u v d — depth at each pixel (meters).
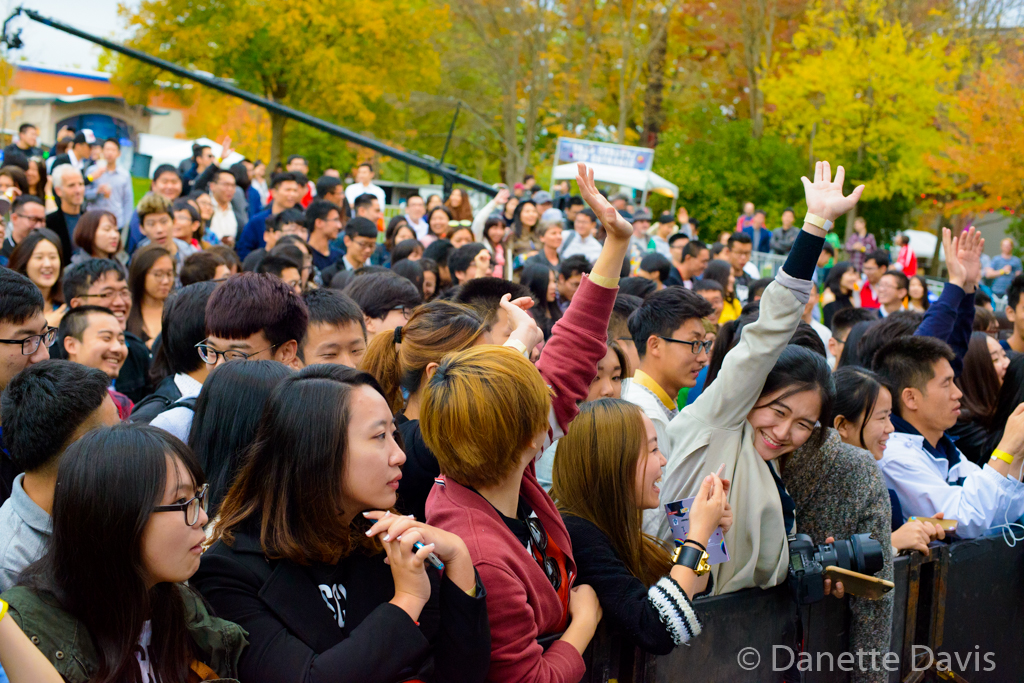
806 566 2.62
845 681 2.88
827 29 26.09
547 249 8.23
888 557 2.82
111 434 1.71
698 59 34.44
